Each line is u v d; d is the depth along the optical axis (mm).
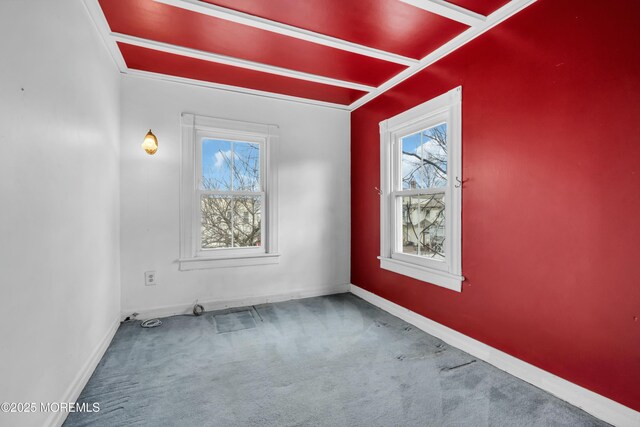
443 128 2543
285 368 2021
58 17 1494
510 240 1953
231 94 3215
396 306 2982
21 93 1177
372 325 2750
